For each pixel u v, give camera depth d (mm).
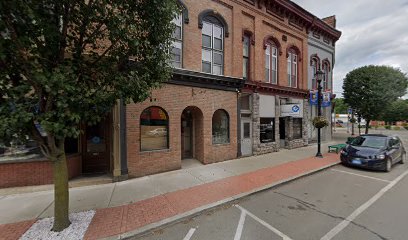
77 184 6605
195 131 10297
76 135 3338
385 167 8742
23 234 3877
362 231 4145
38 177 6352
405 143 19469
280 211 5098
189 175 7781
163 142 8430
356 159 9188
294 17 14289
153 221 4434
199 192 6090
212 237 3990
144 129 8023
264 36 12414
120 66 4234
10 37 3037
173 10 4270
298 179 7734
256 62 11883
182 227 4375
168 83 8273
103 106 3826
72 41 4059
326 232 4121
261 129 12500
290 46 14156
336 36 17969
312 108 16469
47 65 3350
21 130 3344
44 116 3113
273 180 7215
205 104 9500
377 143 9820
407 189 6684
